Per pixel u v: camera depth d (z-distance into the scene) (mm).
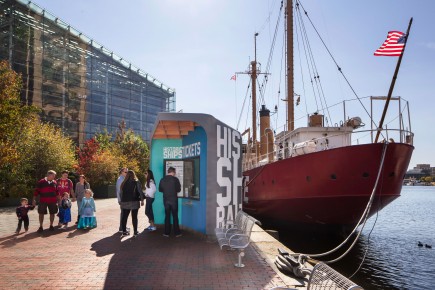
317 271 4320
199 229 10602
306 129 18625
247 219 8023
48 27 43562
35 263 7320
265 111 25062
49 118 43438
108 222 14242
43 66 42875
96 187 32625
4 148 20969
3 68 22094
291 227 18578
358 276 11484
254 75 37281
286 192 16828
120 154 40938
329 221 15945
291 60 24500
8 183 23625
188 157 11711
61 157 27406
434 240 19797
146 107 58719
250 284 5914
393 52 14016
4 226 13062
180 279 6188
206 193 9953
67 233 11297
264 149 24578
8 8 39781
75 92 46875
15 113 22031
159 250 8609
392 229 25359
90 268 6918
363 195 14180
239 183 11469
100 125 50469
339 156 14359
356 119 19000
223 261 7496
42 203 11602
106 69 51844
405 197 106500
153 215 12039
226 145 10656
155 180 12516
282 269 6672
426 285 10523
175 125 10859
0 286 5785
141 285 5848
